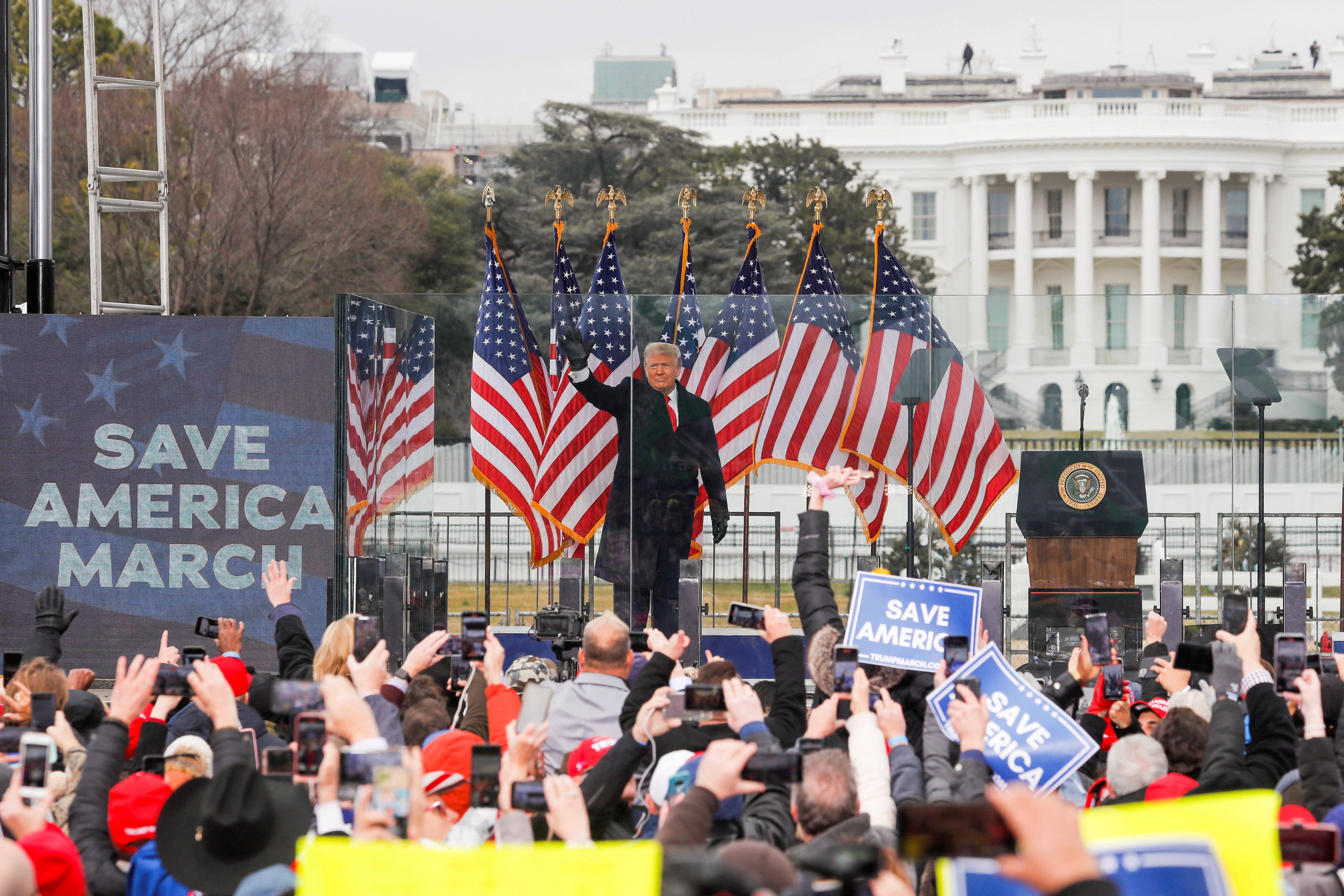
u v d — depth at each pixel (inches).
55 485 1931.6
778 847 741.9
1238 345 1963.6
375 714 866.1
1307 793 793.6
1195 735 919.0
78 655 1923.0
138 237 6501.0
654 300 2023.9
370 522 1980.8
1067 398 1967.3
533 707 782.5
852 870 500.1
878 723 876.6
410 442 2026.3
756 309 2018.9
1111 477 1958.7
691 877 494.0
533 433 2038.6
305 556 1919.3
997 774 877.2
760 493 1998.0
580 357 2030.0
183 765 808.9
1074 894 407.8
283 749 680.4
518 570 2037.4
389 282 7721.5
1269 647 1579.7
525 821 639.8
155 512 1927.9
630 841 812.0
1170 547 1959.9
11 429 1932.8
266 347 1927.9
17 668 1064.8
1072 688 1136.8
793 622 1968.5
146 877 689.0
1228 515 1957.4
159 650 1924.2
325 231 7116.1
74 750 830.5
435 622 1995.6
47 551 1926.7
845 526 1979.6
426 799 783.1
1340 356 1952.5
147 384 1932.8
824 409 1995.6
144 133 6496.1
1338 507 1953.7
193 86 6771.7
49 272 2166.6
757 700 770.8
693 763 771.4
